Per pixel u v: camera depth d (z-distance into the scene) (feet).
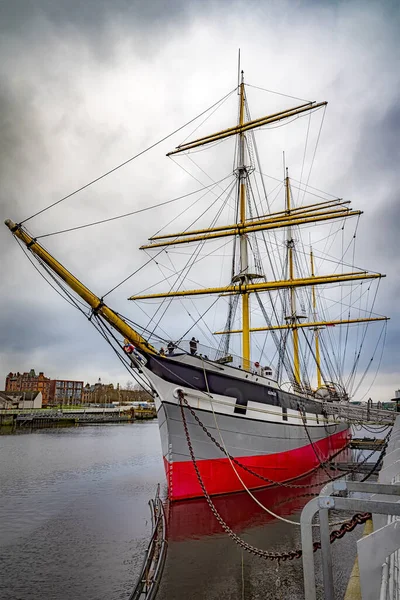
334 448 115.03
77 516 60.75
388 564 12.70
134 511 63.10
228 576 34.30
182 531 46.11
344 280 97.50
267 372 74.49
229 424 60.75
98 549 45.44
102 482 90.94
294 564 36.88
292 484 72.84
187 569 35.88
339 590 31.12
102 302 54.03
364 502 11.35
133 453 151.43
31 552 44.88
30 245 51.16
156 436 239.71
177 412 56.39
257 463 64.54
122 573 38.55
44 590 35.35
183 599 30.27
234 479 60.80
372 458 128.77
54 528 54.44
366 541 11.07
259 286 90.84
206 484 57.93
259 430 65.31
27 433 265.13
